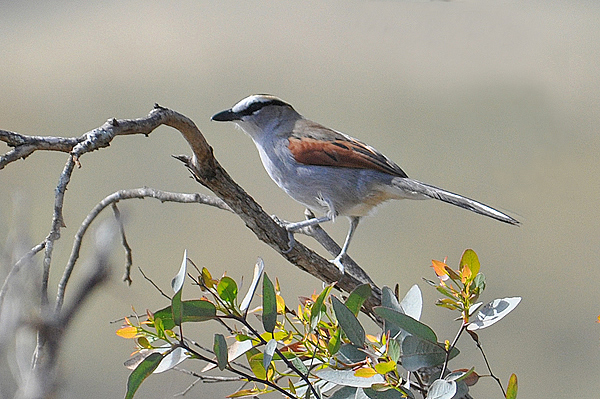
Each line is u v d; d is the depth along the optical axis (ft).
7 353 15.26
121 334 16.87
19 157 17.19
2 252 18.60
